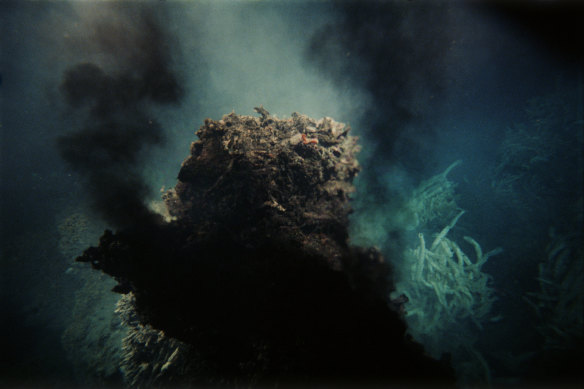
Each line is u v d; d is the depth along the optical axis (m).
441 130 7.10
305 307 3.28
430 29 6.82
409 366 3.16
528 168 5.90
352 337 3.18
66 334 9.51
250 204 3.75
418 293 4.96
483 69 6.66
